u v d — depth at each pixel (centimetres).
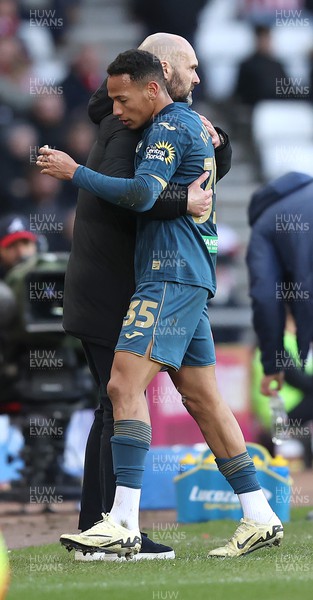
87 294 2014
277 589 1614
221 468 2022
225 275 4431
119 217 1988
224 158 2091
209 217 1973
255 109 5591
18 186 4575
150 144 1909
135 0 5872
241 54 5900
